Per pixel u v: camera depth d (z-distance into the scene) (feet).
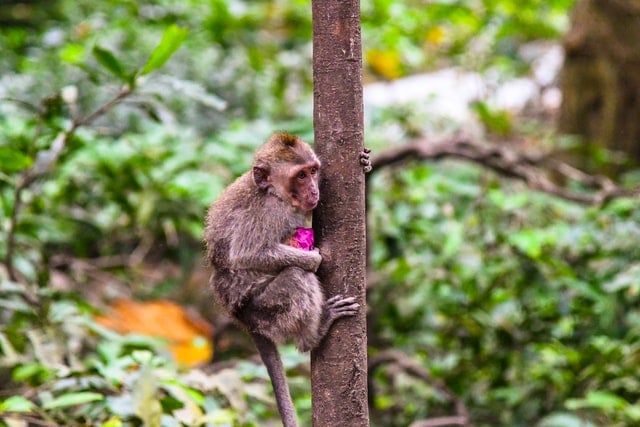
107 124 51.49
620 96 57.06
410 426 38.01
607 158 51.19
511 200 41.88
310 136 45.93
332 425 23.70
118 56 52.70
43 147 36.17
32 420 29.19
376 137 51.85
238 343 43.93
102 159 42.78
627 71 56.80
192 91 36.47
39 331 34.96
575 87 58.13
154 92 35.27
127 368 32.37
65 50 48.67
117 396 29.99
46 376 32.17
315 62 23.70
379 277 42.98
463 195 46.29
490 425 41.14
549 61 75.15
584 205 44.55
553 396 40.16
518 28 64.54
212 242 28.50
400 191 46.75
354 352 23.75
